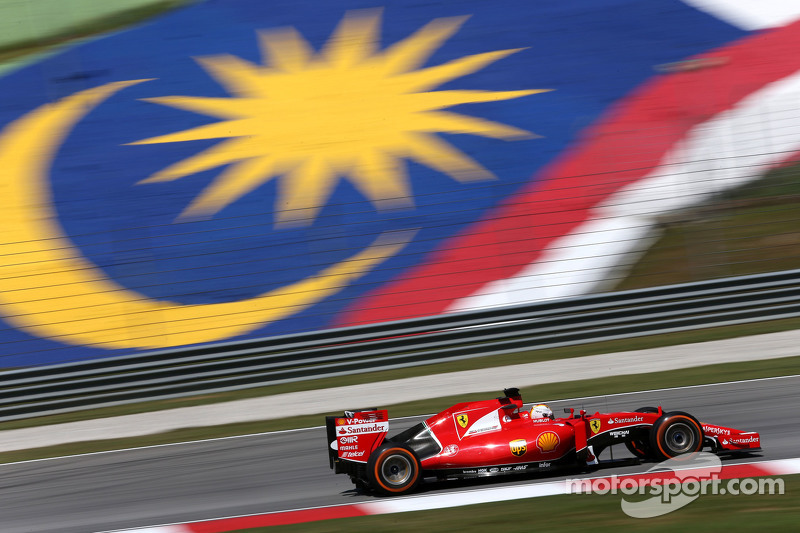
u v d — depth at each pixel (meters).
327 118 69.69
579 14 76.44
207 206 64.06
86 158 66.75
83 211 63.59
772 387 35.38
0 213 63.03
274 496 26.47
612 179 64.31
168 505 26.89
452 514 21.97
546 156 66.75
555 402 37.19
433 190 65.06
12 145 67.31
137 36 75.44
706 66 71.81
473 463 24.20
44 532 25.45
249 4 77.50
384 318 57.44
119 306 58.50
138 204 64.06
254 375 48.56
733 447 25.20
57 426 44.62
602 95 71.00
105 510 27.20
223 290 59.78
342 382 47.53
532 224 62.16
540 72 72.69
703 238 59.44
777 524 18.86
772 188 62.34
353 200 64.62
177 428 40.75
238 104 70.69
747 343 45.72
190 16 76.81
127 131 68.75
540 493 23.17
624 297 50.88
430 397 41.41
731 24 75.56
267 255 61.84
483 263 60.00
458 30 75.75
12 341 55.97
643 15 76.31
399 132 68.81
